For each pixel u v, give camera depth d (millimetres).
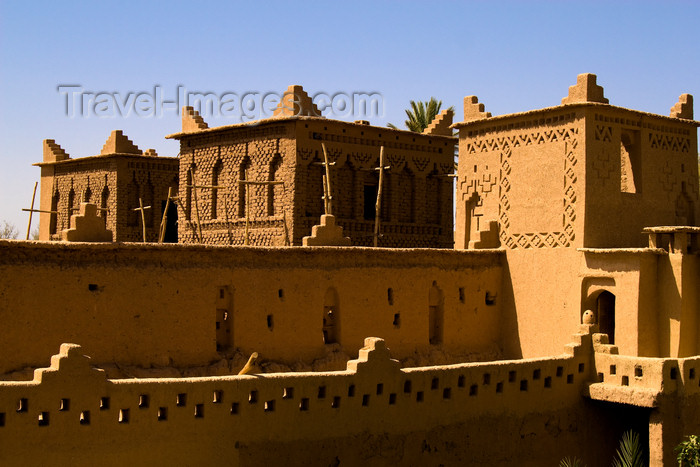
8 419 16562
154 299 23375
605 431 24844
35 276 21641
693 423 23078
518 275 30484
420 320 28688
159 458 17844
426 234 37375
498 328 30953
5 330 21141
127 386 17625
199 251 24250
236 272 24859
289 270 25875
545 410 23516
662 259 27516
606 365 24094
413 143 37031
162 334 23453
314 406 19547
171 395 18016
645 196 30109
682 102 31484
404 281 28344
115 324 22734
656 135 30531
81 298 22266
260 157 34594
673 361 23000
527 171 30359
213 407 18406
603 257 27984
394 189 36406
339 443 19844
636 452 23734
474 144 32250
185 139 38062
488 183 31688
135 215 42406
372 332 27484
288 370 25375
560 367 23938
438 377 21484
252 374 19391
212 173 36719
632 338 27156
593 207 28734
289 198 33312
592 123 28766
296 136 33250
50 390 16938
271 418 19016
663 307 27438
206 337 24203
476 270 30359
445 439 21562
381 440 20469
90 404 17281
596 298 29078
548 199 29656
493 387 22516
